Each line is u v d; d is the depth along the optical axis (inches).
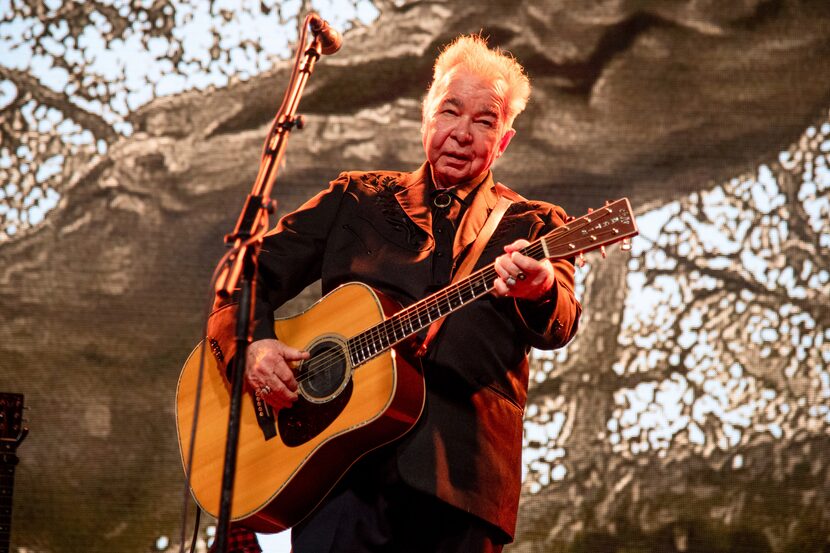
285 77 594.6
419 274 294.5
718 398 552.1
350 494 285.7
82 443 553.3
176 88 592.7
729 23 586.2
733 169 573.6
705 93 581.3
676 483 543.8
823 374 551.5
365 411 280.7
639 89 582.2
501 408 284.0
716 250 566.3
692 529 539.2
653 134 577.9
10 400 404.2
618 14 589.6
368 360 286.7
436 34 594.6
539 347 282.0
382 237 305.4
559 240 269.1
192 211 581.6
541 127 580.7
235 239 266.5
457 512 273.7
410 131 589.0
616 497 543.2
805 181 570.6
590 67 585.9
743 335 557.6
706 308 560.7
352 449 283.9
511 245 263.3
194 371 326.0
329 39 303.7
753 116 577.6
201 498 308.3
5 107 586.2
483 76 312.5
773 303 559.5
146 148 586.2
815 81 579.5
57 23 594.6
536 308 275.6
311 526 288.0
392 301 294.8
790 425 547.5
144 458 553.3
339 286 302.4
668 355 557.6
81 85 590.6
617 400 554.3
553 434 552.1
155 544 543.8
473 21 593.3
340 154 586.9
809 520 537.6
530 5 592.7
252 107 592.4
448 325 285.3
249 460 300.0
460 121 307.4
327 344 295.4
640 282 565.0
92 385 559.8
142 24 597.0
